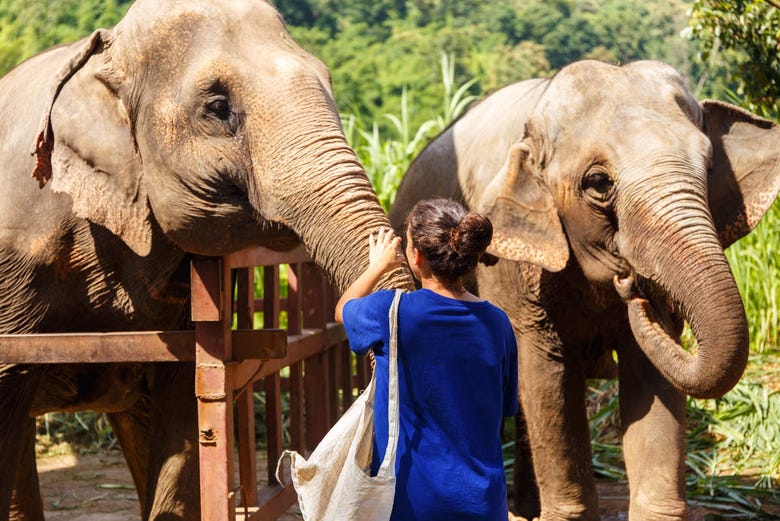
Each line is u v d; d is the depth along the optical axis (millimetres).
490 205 4484
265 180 3576
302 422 4926
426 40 59156
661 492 4168
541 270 4621
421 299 2859
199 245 3729
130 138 3789
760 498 5363
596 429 6734
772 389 6770
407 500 2801
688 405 6727
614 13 59219
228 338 3662
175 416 4055
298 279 4879
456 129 5938
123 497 6051
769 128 4629
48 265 3910
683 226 3928
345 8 65688
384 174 9203
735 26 6434
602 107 4348
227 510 3615
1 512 4012
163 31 3758
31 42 46375
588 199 4277
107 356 3691
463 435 2826
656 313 4281
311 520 2992
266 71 3650
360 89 54969
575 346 4742
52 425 7531
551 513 4645
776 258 7965
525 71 57281
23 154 3932
